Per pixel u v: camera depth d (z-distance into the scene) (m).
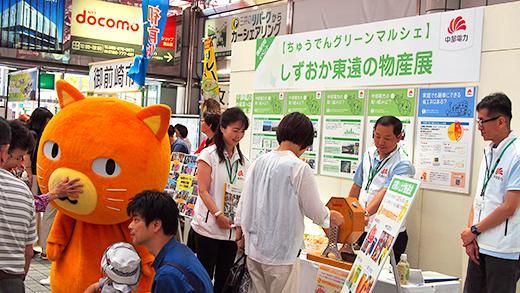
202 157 2.82
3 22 9.03
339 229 2.72
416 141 3.67
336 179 4.22
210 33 9.55
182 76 10.16
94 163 2.32
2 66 9.21
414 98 3.68
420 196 3.62
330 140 4.27
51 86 9.63
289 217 2.22
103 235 2.53
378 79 3.93
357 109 4.07
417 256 3.62
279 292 2.24
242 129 2.80
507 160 2.58
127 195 2.37
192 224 2.91
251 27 8.59
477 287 2.72
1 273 1.94
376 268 2.12
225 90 7.89
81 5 9.53
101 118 2.38
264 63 4.88
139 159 2.37
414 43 3.70
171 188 4.42
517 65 3.18
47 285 3.78
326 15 6.90
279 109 4.72
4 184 1.95
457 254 3.39
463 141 3.39
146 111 2.44
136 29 9.99
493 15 3.29
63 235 2.57
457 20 3.45
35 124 4.50
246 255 2.51
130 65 4.29
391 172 3.23
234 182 2.88
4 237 1.93
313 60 4.43
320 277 2.74
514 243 2.50
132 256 1.98
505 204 2.50
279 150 2.35
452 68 3.48
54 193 2.25
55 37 9.39
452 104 3.47
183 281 1.65
